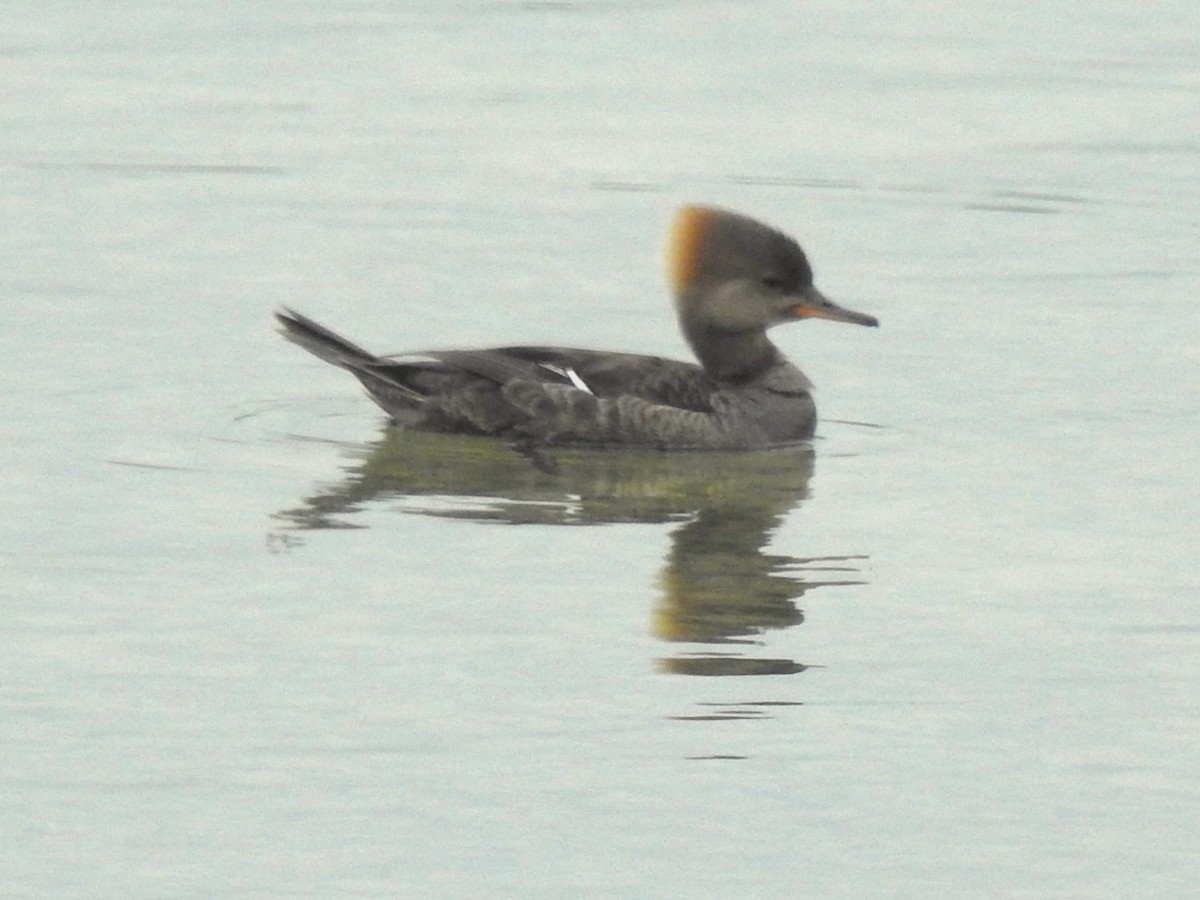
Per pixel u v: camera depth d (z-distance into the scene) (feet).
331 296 66.90
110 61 93.04
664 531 49.29
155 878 34.06
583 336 64.08
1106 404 58.59
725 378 58.80
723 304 58.44
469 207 75.77
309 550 47.60
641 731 38.96
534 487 52.54
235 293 67.05
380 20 100.42
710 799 36.65
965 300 67.51
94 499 50.80
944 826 35.91
